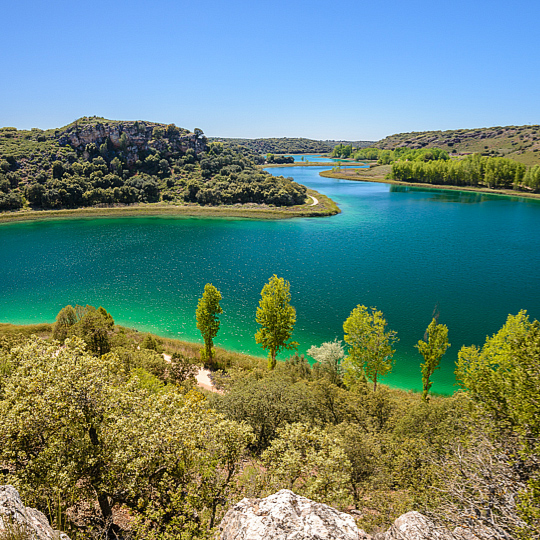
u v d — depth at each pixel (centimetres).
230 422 1681
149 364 3638
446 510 973
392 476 1641
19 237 12781
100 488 1372
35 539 695
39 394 1476
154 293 7606
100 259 10106
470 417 1420
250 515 789
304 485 1540
